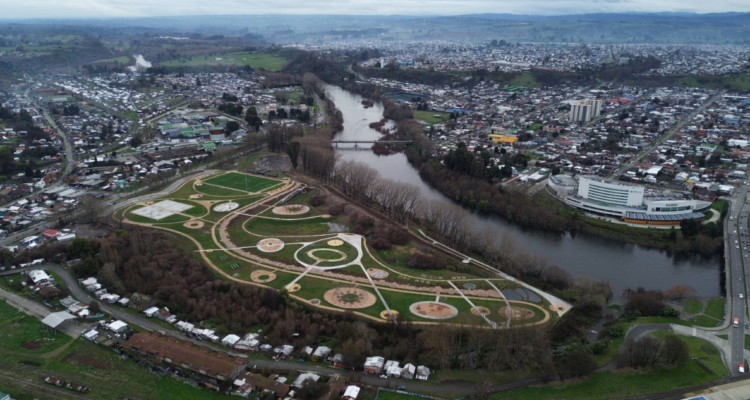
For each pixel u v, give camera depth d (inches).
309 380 7701.8
